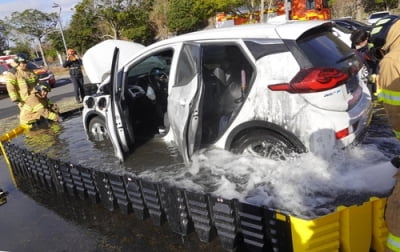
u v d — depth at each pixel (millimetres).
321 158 2873
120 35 33562
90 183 3756
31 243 3371
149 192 3131
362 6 33938
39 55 55125
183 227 2990
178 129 3357
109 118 3758
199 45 3396
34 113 6562
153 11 37125
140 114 4465
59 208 3998
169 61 4453
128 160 3840
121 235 3238
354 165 2957
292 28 3035
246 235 2566
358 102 3148
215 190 2934
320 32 3240
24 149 4707
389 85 1803
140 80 4512
